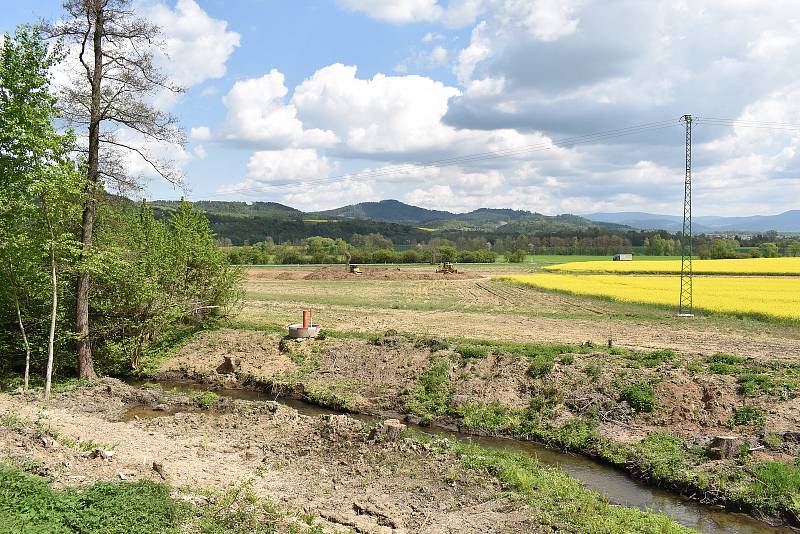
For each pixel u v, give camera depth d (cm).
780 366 2059
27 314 2277
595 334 3091
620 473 1627
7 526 880
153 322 2700
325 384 2389
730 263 8469
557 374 2142
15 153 1800
